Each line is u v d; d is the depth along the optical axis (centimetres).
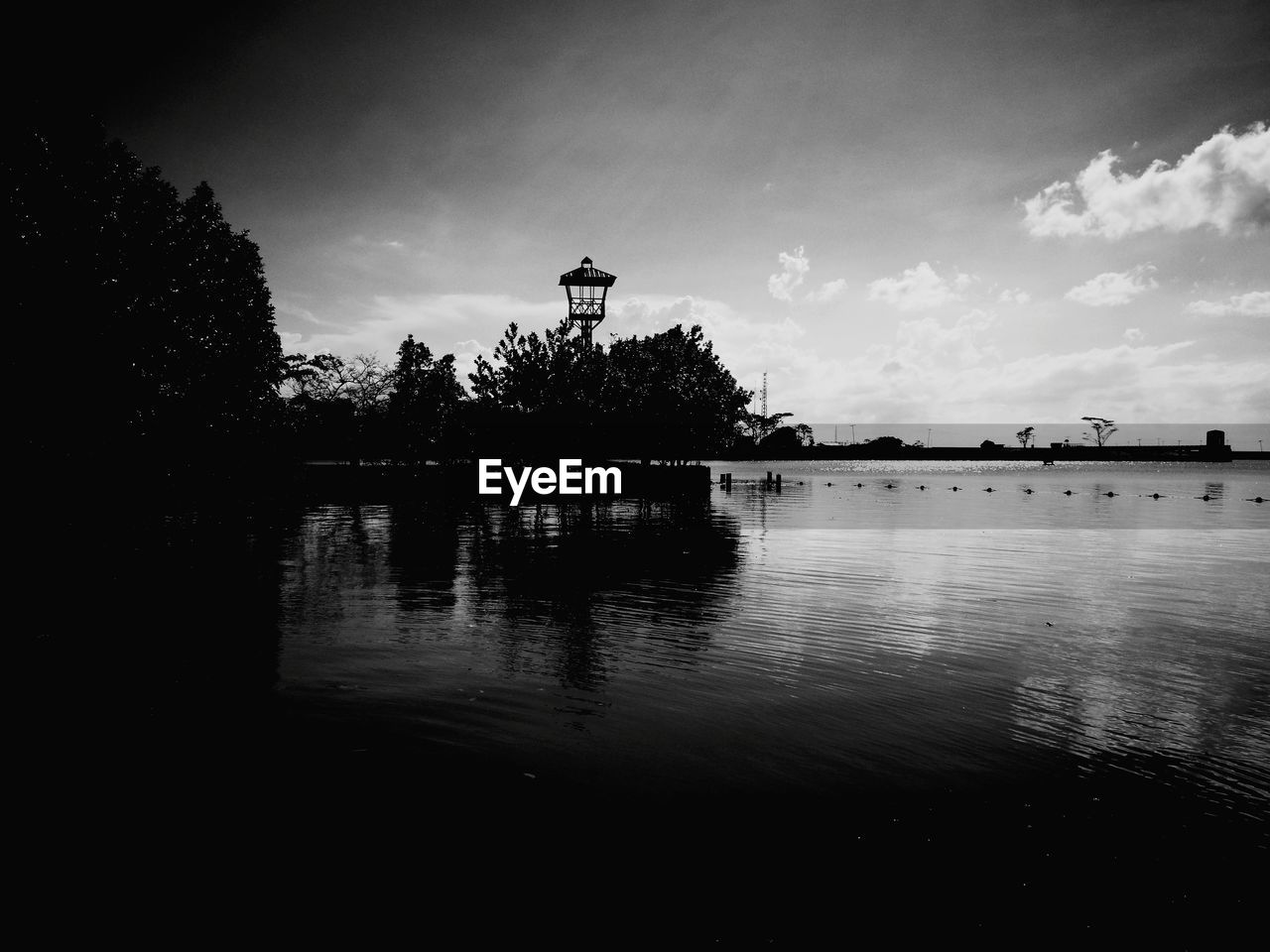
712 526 2367
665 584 1274
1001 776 505
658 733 577
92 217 1734
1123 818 448
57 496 1884
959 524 2453
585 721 602
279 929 329
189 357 2086
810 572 1417
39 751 525
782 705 647
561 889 363
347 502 3356
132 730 568
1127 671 762
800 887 370
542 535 2073
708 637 898
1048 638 906
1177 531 2241
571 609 1059
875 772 511
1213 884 380
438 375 4944
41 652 796
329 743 546
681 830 424
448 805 448
